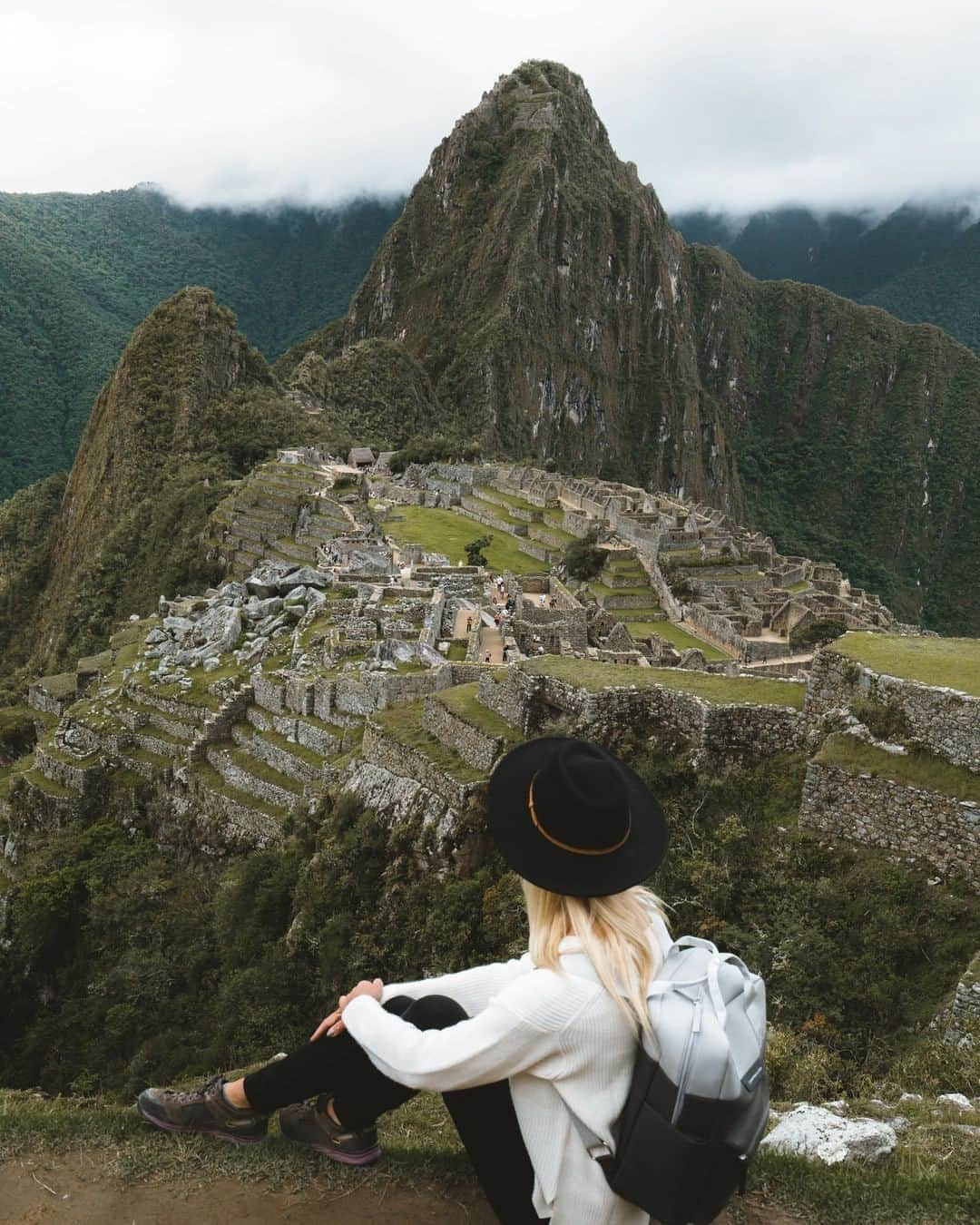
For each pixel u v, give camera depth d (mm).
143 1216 6316
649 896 5324
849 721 15672
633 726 18547
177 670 40656
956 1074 10391
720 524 137000
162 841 33750
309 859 23344
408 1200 6410
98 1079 24594
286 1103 6449
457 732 20812
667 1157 4504
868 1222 6574
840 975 13344
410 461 157000
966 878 13836
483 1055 4691
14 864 37344
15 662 134625
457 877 18734
